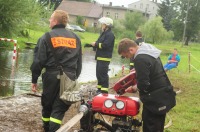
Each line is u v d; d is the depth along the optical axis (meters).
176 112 8.91
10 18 27.16
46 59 5.26
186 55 44.41
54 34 5.31
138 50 4.89
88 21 102.31
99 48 9.16
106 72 9.28
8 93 10.99
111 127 5.14
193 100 10.82
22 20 28.56
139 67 4.76
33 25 36.59
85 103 4.98
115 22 75.19
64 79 5.21
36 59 5.23
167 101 4.89
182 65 27.06
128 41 4.95
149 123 4.99
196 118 8.43
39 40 5.34
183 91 12.59
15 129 6.33
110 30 9.20
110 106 4.84
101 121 5.15
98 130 5.15
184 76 17.52
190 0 85.69
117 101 4.85
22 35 36.97
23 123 6.73
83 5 105.25
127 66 24.84
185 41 87.94
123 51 4.93
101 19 9.14
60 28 5.41
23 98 8.88
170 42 80.62
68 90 5.21
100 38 9.17
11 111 7.47
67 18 5.48
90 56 30.22
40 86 12.39
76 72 5.60
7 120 6.79
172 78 16.23
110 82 13.70
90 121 4.97
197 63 30.62
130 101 4.87
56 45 5.25
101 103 4.91
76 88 5.33
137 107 4.93
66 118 7.34
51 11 40.88
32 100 8.75
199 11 85.94
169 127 7.35
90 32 85.44
